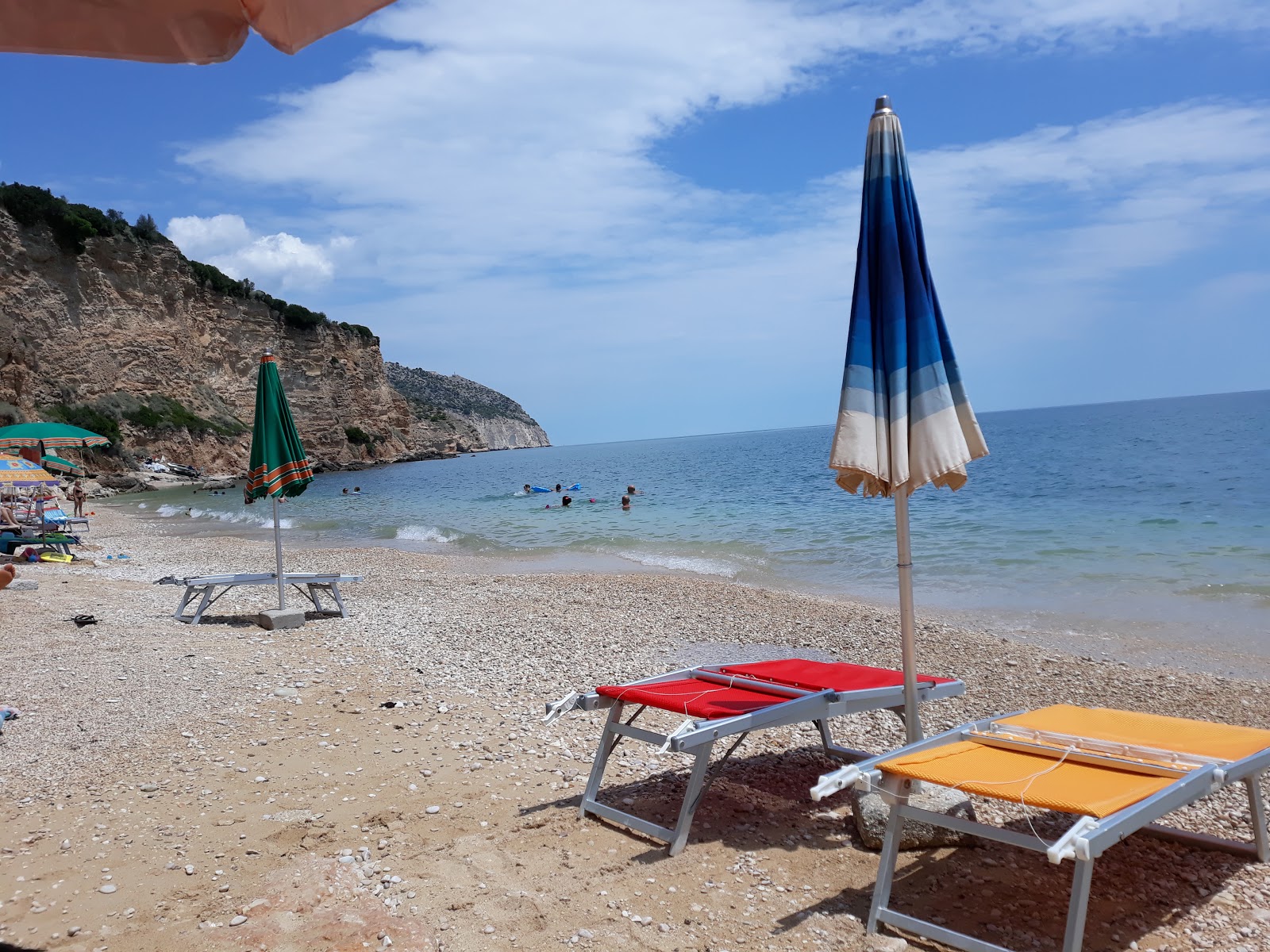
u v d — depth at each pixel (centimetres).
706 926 378
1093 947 356
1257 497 2425
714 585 1470
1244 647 970
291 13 222
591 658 930
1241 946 355
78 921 384
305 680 809
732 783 559
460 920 382
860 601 1356
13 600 1212
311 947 360
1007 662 911
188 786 548
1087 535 1908
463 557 2112
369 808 513
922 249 460
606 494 4481
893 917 367
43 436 1691
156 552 2252
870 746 638
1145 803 329
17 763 591
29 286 6569
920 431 438
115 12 222
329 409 9706
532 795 536
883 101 461
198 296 8275
